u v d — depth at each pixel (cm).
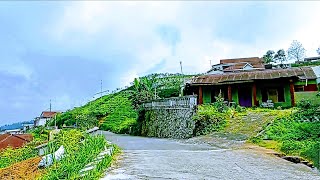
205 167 1080
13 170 1290
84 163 995
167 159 1264
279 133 1809
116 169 1029
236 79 3341
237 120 2456
